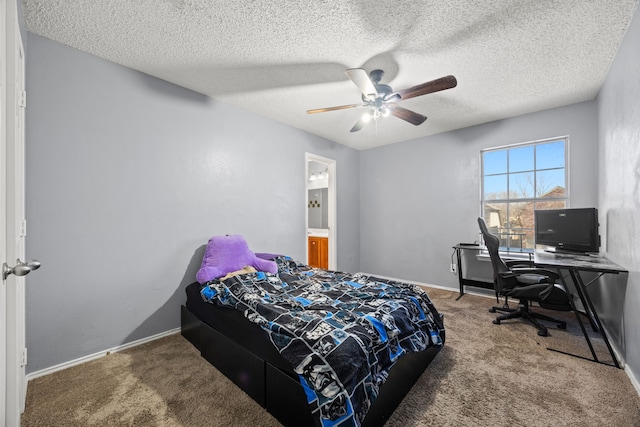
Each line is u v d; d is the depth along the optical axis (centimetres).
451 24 173
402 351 149
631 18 167
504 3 156
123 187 219
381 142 447
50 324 184
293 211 366
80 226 197
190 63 218
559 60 213
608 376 176
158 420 140
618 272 187
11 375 100
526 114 325
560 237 271
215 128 282
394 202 451
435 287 405
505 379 173
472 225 370
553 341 226
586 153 288
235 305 177
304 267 293
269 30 179
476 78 241
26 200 174
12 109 105
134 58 210
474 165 366
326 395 111
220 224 285
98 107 206
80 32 180
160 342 229
